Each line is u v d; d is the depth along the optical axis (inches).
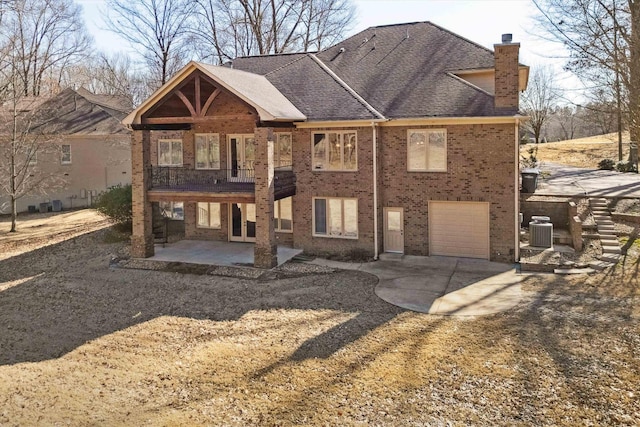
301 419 326.3
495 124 698.8
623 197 808.9
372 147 746.8
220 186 797.2
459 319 493.7
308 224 799.7
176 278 684.7
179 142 928.3
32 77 1766.7
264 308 552.4
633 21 683.4
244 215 869.2
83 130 1376.7
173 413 337.7
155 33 1433.3
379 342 444.5
